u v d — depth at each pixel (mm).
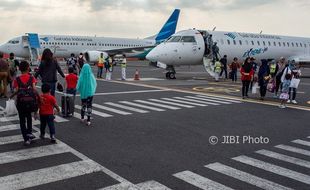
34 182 5391
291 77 14570
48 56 10289
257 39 30734
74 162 6395
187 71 42500
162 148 7414
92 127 9477
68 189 5125
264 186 5309
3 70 15328
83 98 9750
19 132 8781
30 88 7418
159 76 31625
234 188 5215
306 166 6309
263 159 6711
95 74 33312
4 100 14711
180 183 5395
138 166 6195
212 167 6184
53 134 7762
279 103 14875
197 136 8555
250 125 10023
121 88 19953
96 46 52625
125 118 10867
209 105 13883
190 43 26641
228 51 28578
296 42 33469
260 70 15836
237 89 20250
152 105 13625
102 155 6852
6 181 5426
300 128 9695
